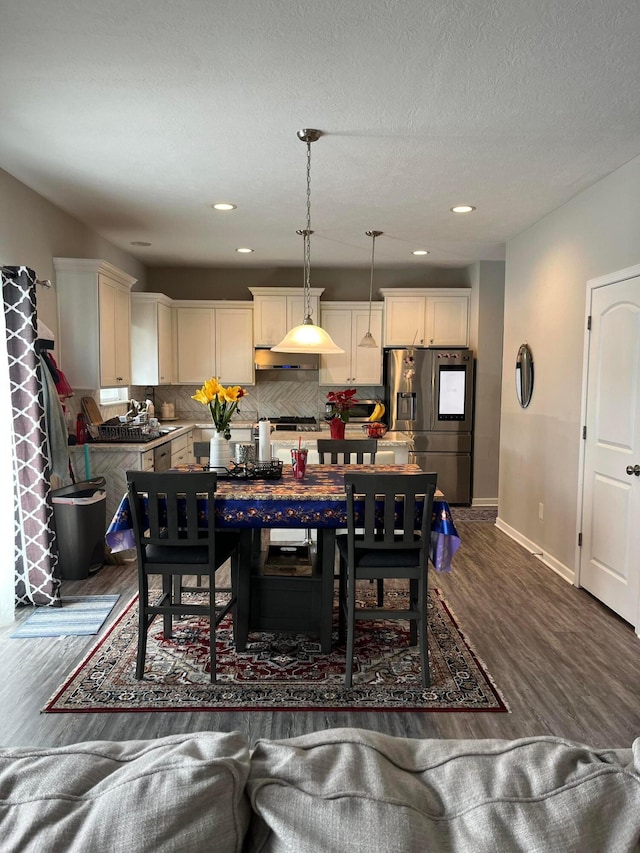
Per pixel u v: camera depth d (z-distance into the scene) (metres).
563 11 2.00
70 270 4.32
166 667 2.82
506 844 0.66
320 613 2.99
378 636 3.20
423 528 2.64
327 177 3.67
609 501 3.55
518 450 5.08
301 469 3.20
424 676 2.65
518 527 5.10
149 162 3.43
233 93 2.59
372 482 2.58
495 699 2.55
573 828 0.67
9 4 1.96
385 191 3.94
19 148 3.21
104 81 2.49
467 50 2.24
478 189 3.88
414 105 2.69
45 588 3.52
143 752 0.80
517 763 0.77
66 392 4.02
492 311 6.37
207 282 6.86
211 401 3.25
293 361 6.59
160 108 2.74
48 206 4.18
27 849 0.66
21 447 3.46
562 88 2.52
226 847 0.69
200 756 0.78
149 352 6.03
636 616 3.24
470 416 6.47
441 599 3.73
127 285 5.11
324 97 2.62
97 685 2.65
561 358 4.24
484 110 2.73
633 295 3.30
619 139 3.04
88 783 0.74
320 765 0.77
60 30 2.12
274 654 2.98
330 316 6.64
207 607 2.68
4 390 3.21
